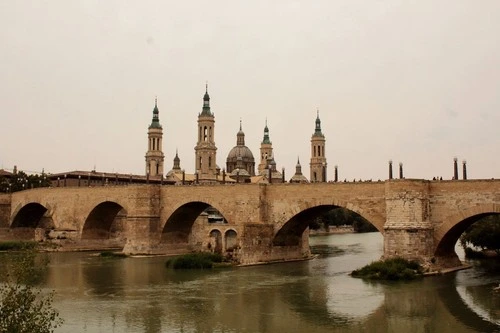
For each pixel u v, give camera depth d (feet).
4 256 311.06
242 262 282.77
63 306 183.73
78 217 393.09
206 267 275.18
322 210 295.89
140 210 346.95
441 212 241.55
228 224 306.14
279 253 304.91
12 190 496.23
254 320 163.84
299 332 150.51
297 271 263.08
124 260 315.37
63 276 248.93
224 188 317.63
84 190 390.01
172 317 168.25
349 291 205.77
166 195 347.97
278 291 208.74
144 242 345.10
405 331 150.20
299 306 182.09
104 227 403.13
